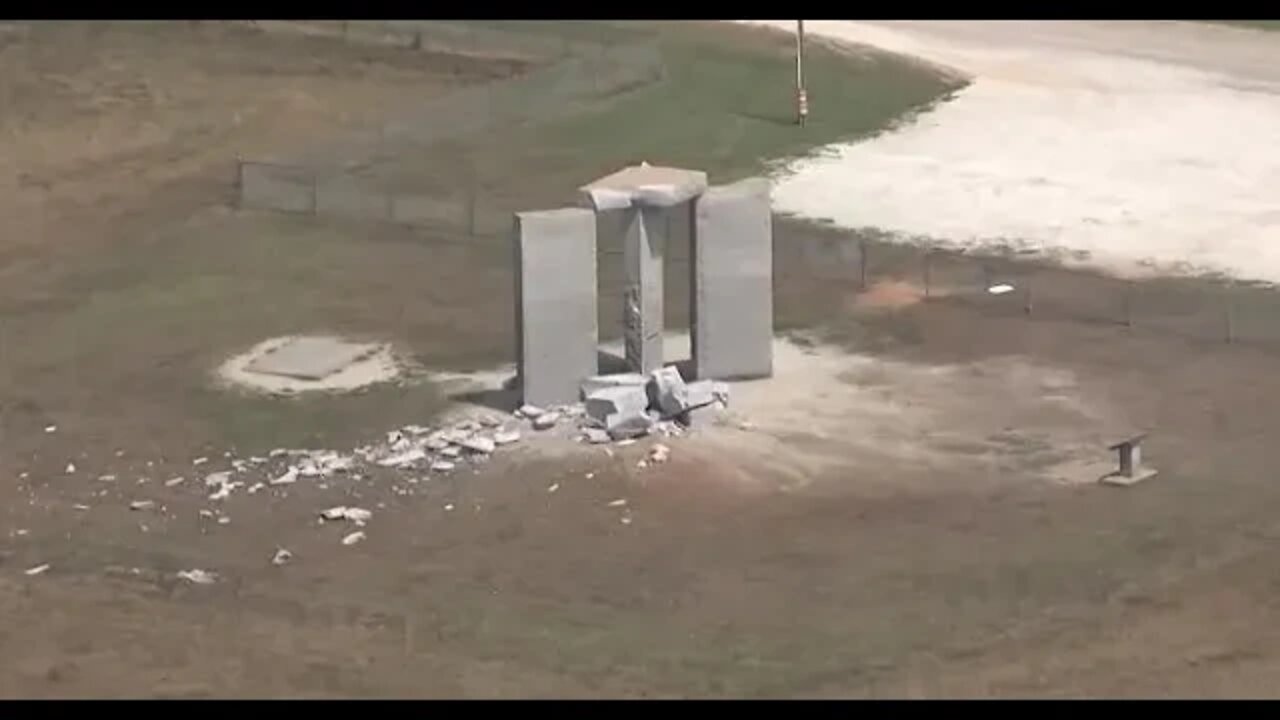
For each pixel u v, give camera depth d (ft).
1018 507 496.64
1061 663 413.18
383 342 629.92
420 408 572.10
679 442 537.65
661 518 497.87
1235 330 612.29
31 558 486.38
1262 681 401.70
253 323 651.25
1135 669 409.08
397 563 478.18
